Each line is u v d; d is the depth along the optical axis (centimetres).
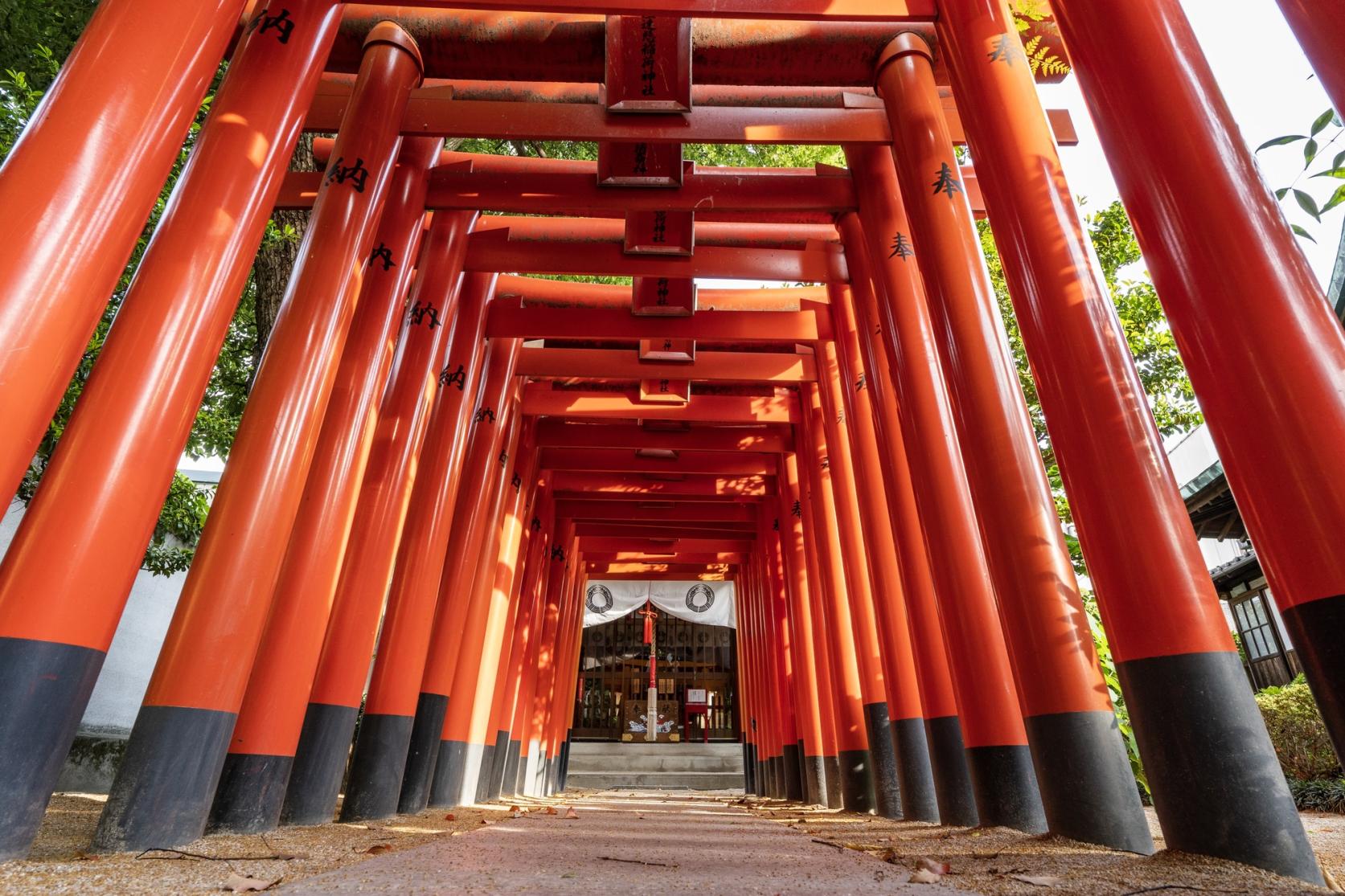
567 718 1877
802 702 1260
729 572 2197
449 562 873
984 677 502
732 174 759
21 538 317
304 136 852
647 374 1061
